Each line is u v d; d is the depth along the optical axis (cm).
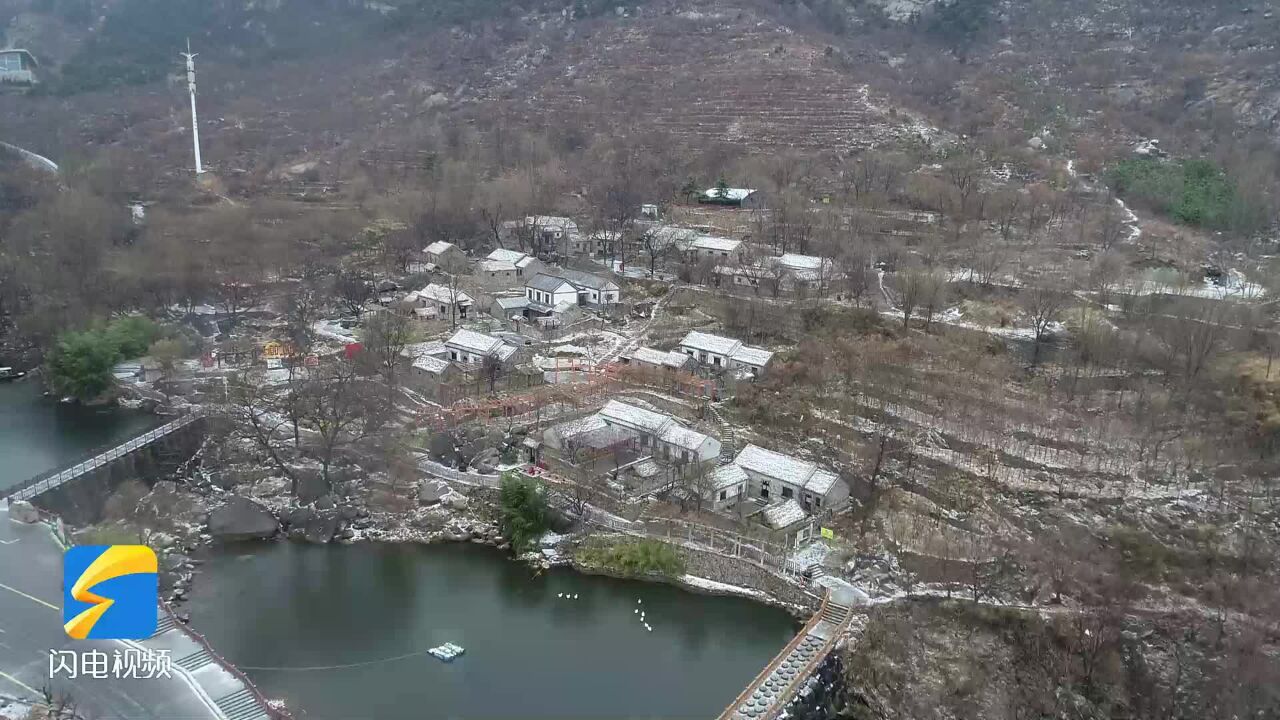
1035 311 14600
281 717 8262
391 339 15750
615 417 13400
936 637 10131
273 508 12400
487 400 14488
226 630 9975
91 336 15750
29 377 16700
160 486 12612
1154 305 14812
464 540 12012
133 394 15550
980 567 10775
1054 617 10131
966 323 15450
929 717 9462
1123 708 9531
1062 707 9569
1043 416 12912
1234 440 11969
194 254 19700
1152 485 11588
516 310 18050
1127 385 13438
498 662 9644
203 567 11275
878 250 18462
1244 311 14062
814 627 9988
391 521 12244
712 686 9375
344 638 9919
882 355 14400
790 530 11406
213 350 16688
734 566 11150
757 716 8606
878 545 11350
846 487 12100
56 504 11725
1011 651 10000
